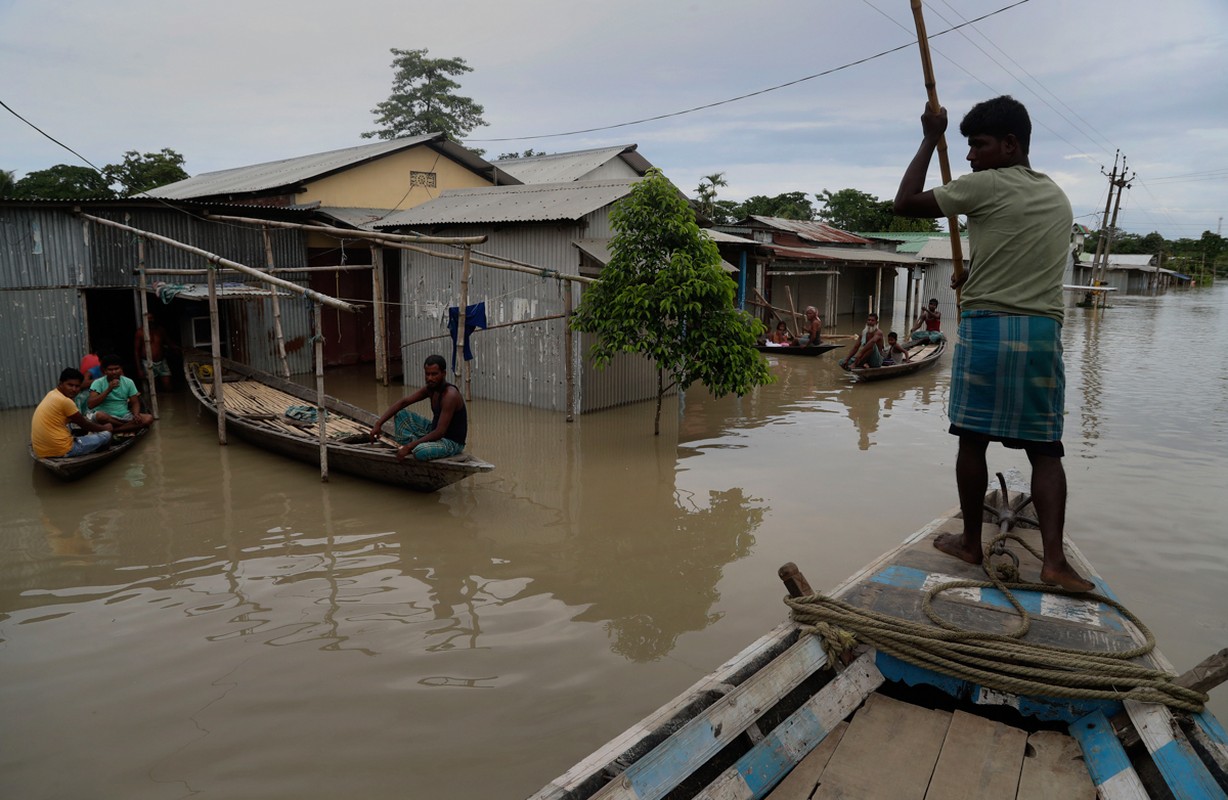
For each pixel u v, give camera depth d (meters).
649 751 2.65
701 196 29.02
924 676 3.28
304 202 17.09
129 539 7.15
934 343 19.86
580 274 12.28
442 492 8.54
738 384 10.30
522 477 9.14
